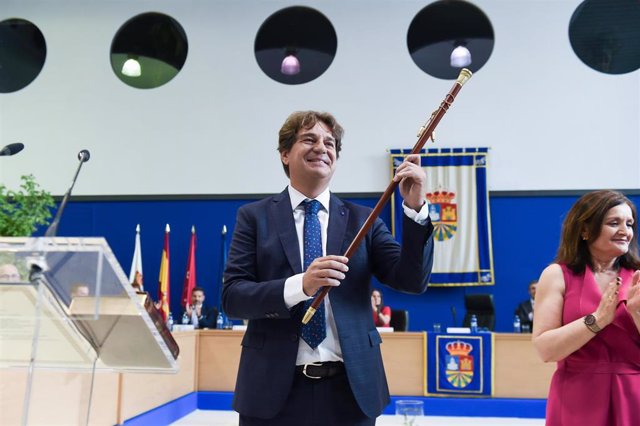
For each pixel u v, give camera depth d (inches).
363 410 53.6
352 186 317.4
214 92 330.6
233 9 335.9
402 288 57.9
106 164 330.0
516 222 311.1
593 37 331.0
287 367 54.7
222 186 324.5
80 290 44.1
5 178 331.0
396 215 309.4
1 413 97.9
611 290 55.6
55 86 337.1
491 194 312.7
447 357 212.5
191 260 310.7
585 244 64.2
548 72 316.8
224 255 316.2
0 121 336.2
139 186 327.6
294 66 353.4
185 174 326.6
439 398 211.5
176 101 331.6
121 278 43.4
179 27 346.9
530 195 310.3
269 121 326.6
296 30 350.9
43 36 342.3
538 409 205.8
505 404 207.5
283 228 60.9
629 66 327.3
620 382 57.6
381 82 323.6
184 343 212.2
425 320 307.6
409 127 319.3
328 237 59.8
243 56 332.2
